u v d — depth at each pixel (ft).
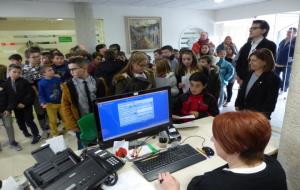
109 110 4.36
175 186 3.31
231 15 23.29
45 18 16.96
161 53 13.84
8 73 10.87
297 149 3.74
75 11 17.15
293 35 14.20
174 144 4.84
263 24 8.71
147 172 3.87
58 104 10.80
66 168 3.56
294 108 3.69
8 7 15.55
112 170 3.77
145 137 5.16
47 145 4.19
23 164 8.98
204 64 10.53
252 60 7.32
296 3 18.24
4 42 16.40
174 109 6.87
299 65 3.55
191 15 23.43
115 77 8.14
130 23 20.20
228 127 2.56
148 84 7.71
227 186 2.47
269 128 2.57
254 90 7.32
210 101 6.81
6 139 11.41
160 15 21.66
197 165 4.05
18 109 10.73
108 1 17.40
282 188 2.66
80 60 7.69
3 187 3.55
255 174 2.53
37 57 12.69
